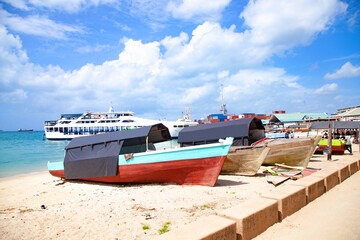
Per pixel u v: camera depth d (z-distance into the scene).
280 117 66.06
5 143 63.56
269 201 5.74
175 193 10.59
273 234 5.11
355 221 5.79
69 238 6.55
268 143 17.12
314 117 65.25
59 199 11.10
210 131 19.34
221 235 4.15
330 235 5.08
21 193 12.68
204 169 11.60
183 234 3.92
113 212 8.52
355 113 50.75
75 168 14.32
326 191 8.43
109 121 60.66
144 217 7.79
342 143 22.08
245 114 92.88
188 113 65.12
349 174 11.13
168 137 17.14
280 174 13.24
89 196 11.29
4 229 7.36
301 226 5.52
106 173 13.10
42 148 48.16
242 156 14.12
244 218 4.62
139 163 12.47
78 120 62.97
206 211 8.07
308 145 14.90
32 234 6.93
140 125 57.94
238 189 10.90
